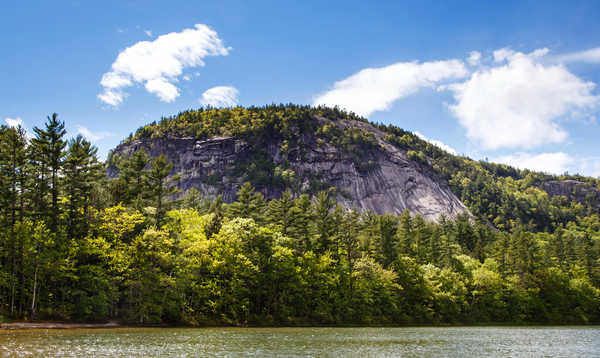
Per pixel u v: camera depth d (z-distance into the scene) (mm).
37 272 51875
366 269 77438
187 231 65625
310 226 82312
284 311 68062
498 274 100188
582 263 119938
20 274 52531
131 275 55312
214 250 61562
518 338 53562
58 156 59500
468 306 93500
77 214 60156
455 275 93125
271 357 30953
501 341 48719
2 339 35938
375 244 95375
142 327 54156
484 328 77125
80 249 54656
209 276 62844
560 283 105938
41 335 40125
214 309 61094
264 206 87188
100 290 53500
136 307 56531
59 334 41625
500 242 113438
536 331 69188
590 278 117375
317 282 71500
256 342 40219
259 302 67938
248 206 83250
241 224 66688
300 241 79000
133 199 72562
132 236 60281
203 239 63250
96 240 54906
